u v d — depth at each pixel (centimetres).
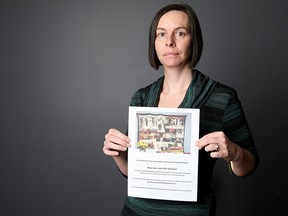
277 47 173
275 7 172
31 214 202
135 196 96
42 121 196
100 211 196
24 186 201
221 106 95
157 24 99
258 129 177
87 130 193
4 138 200
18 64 196
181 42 95
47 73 194
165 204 94
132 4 184
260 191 180
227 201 183
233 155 88
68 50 191
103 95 190
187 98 97
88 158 194
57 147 196
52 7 191
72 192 197
